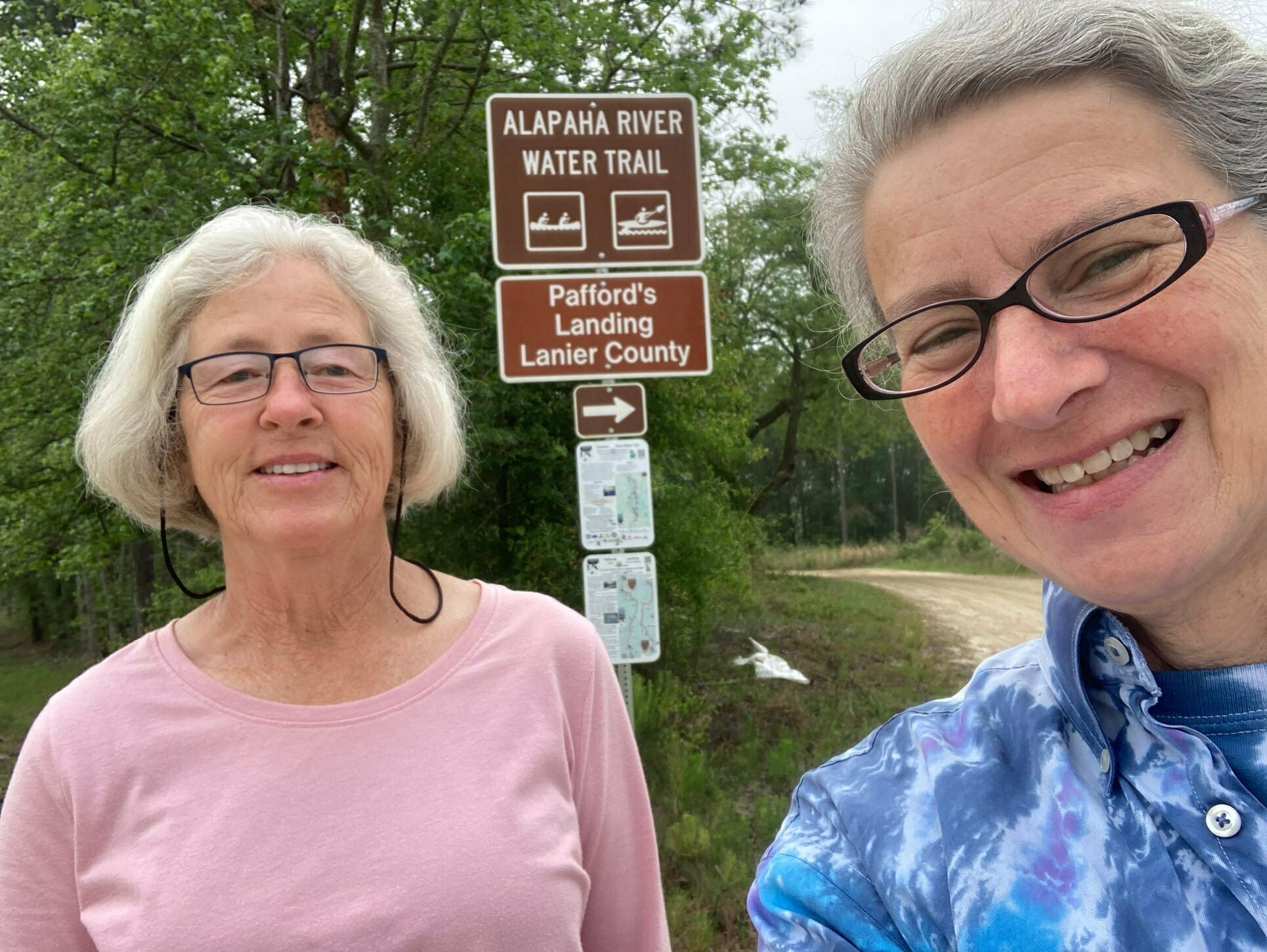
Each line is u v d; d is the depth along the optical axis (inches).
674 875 113.1
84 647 534.0
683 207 107.1
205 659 35.3
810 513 1134.4
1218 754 19.7
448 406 40.0
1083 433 20.4
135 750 32.0
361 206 185.5
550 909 31.7
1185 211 19.0
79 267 196.2
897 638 289.6
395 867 30.6
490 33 190.5
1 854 31.3
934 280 22.3
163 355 35.3
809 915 24.1
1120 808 20.9
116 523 206.1
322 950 29.2
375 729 33.3
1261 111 19.5
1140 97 20.1
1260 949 18.1
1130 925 19.5
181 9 168.9
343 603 35.2
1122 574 20.1
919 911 22.2
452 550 189.6
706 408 216.7
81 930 31.6
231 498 33.5
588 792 37.5
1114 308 19.7
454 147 214.2
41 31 211.8
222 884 29.8
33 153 209.9
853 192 26.6
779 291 388.5
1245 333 18.9
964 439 22.8
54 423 207.6
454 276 160.7
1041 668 24.6
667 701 169.9
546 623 38.3
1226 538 19.5
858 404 400.2
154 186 186.1
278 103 187.5
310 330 34.3
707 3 213.2
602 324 103.6
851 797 25.3
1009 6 21.5
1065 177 20.2
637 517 104.3
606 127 105.6
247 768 31.8
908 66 22.6
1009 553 23.8
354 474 34.3
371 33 190.9
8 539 219.9
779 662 226.4
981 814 22.4
